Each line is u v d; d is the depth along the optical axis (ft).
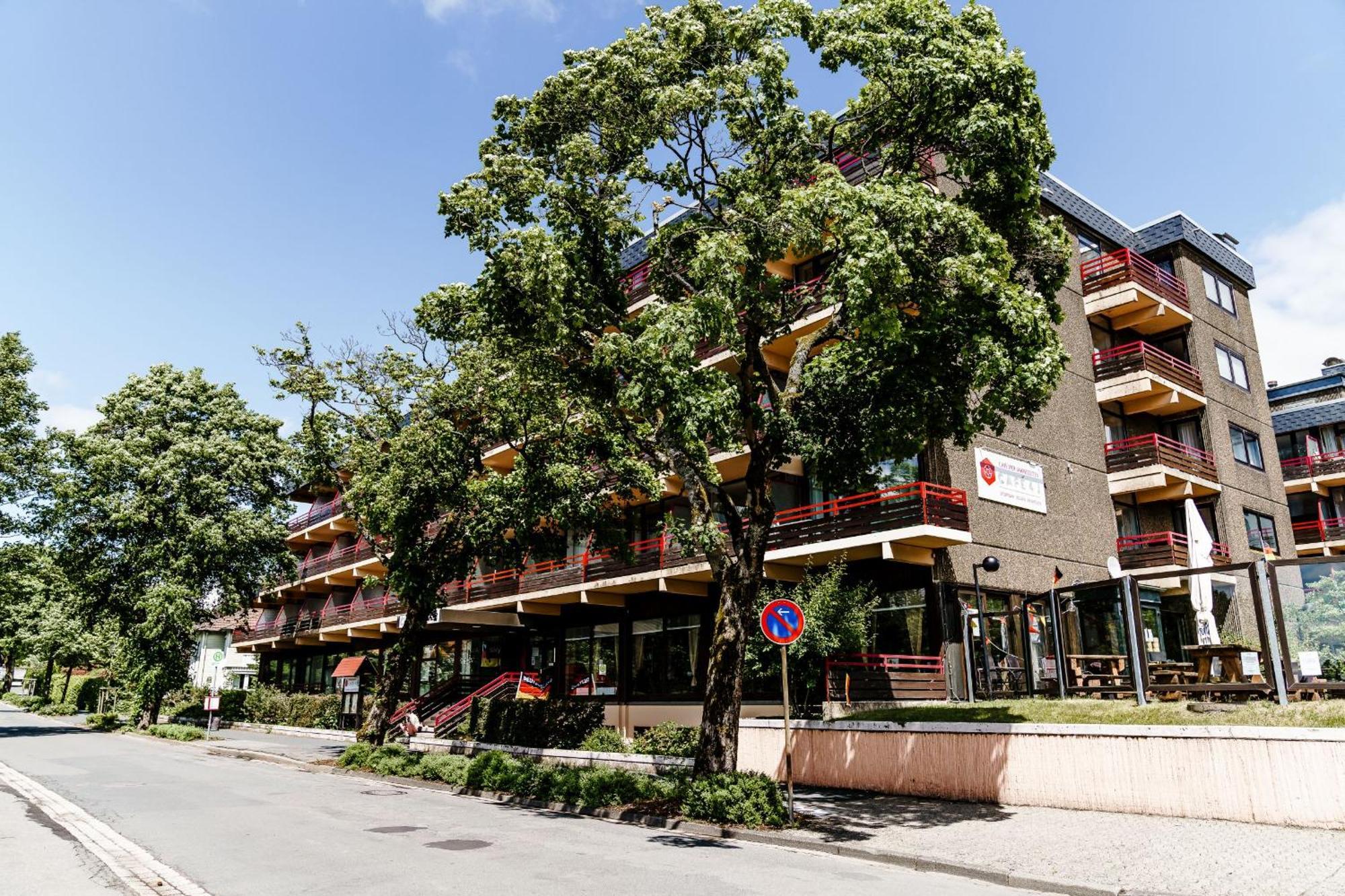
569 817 43.47
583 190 43.39
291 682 163.63
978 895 26.78
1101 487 83.25
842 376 46.26
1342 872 26.91
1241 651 45.65
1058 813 39.29
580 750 69.36
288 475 124.57
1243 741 35.53
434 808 45.34
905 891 26.68
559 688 97.25
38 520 107.96
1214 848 30.81
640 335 42.11
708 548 43.42
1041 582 72.33
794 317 47.70
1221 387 95.25
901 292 36.68
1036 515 74.08
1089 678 54.70
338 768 68.03
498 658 109.19
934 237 37.40
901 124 42.57
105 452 112.16
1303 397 122.52
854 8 40.98
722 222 42.70
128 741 101.19
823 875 28.81
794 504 78.07
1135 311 89.51
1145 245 97.96
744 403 45.01
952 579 64.49
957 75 37.86
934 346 39.96
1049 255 44.27
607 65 42.27
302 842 33.68
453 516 69.72
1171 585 78.48
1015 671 65.10
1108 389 85.92
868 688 58.18
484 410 66.95
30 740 98.94
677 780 45.55
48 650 175.73
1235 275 103.65
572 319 42.19
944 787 45.11
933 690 60.95
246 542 116.26
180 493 113.29
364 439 73.56
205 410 121.60
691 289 45.34
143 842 33.55
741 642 43.52
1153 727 38.17
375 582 113.50
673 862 30.35
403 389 72.74
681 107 39.81
